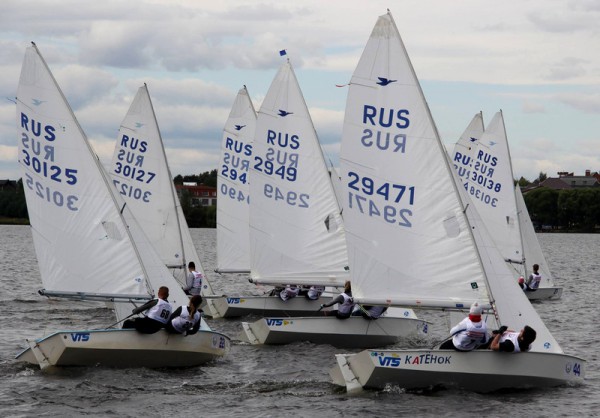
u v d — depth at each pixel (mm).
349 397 33594
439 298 36562
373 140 37594
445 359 33812
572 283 99375
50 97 40375
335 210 52125
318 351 43938
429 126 36656
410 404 32469
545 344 35875
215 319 57562
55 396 33438
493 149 77438
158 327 37500
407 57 37062
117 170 65062
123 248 39938
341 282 51906
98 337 36906
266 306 57344
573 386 35781
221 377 37344
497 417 30922
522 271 77688
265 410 31766
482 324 33750
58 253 40500
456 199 36281
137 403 32656
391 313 48250
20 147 40719
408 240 37094
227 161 66750
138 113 65125
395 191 37250
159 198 65312
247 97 66562
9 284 86250
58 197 40406
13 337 48812
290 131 53031
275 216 53344
